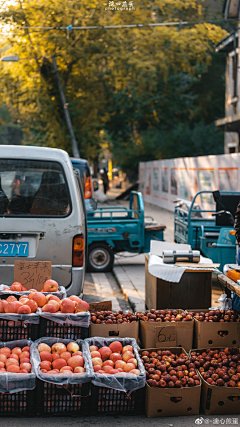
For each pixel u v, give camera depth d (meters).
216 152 28.38
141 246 9.72
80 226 5.40
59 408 3.86
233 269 5.11
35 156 5.46
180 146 29.58
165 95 30.39
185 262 6.06
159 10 23.28
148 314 4.87
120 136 32.81
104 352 4.14
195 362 4.29
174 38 22.41
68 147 23.89
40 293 4.38
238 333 4.70
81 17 20.19
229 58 20.66
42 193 5.41
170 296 5.84
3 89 24.20
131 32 22.12
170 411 3.92
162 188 25.98
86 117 24.03
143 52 22.58
